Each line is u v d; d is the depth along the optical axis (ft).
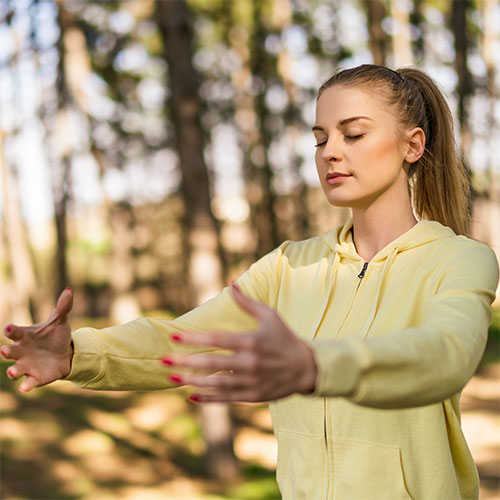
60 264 55.57
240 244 76.64
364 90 4.87
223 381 2.83
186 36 26.53
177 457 31.07
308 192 66.08
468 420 30.17
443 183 5.54
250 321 5.46
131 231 76.33
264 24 59.47
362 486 4.61
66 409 35.86
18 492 27.32
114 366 4.94
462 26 34.60
